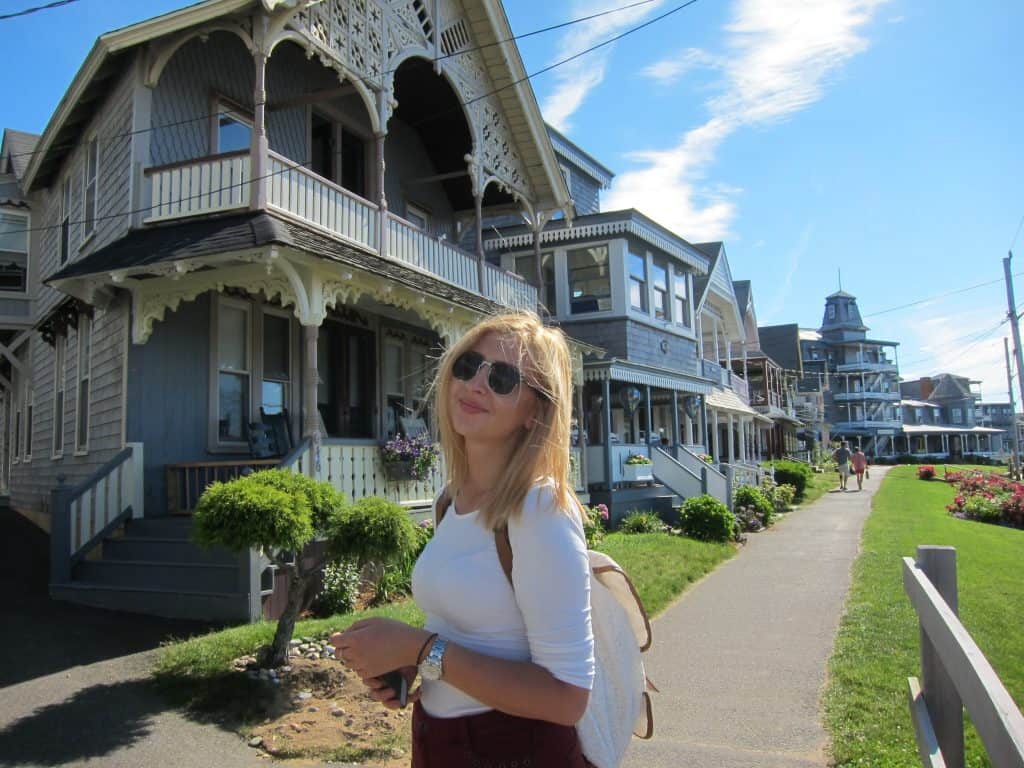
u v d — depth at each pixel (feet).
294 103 37.14
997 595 28.12
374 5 37.06
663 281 70.49
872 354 296.30
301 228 30.45
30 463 49.49
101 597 25.81
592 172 82.94
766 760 14.49
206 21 30.73
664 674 20.21
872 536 46.96
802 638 23.48
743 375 118.62
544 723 5.79
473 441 6.48
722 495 59.98
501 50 46.32
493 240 64.90
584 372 57.21
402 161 50.14
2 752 14.58
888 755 14.12
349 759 14.66
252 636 20.83
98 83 35.53
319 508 20.20
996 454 317.01
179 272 27.73
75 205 41.70
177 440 32.04
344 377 42.01
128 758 14.44
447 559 6.13
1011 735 6.19
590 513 44.29
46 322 41.63
